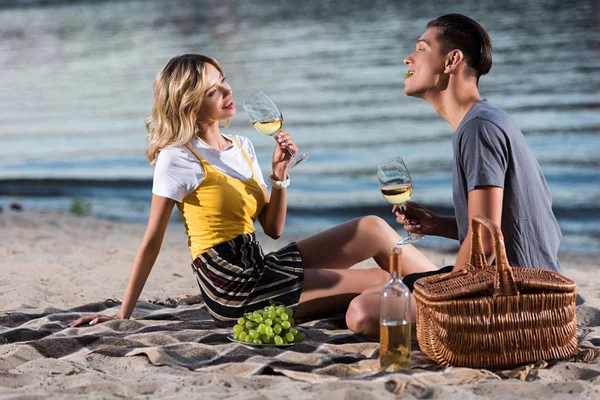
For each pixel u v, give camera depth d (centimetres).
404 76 394
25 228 923
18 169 1567
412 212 417
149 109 2311
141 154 1677
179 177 408
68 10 8619
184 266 637
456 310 332
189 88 404
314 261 427
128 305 427
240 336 388
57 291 538
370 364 351
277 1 6488
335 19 4388
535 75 2205
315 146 1619
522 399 302
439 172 1338
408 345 340
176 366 352
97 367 354
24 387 323
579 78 2098
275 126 422
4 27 6444
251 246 418
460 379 324
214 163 416
